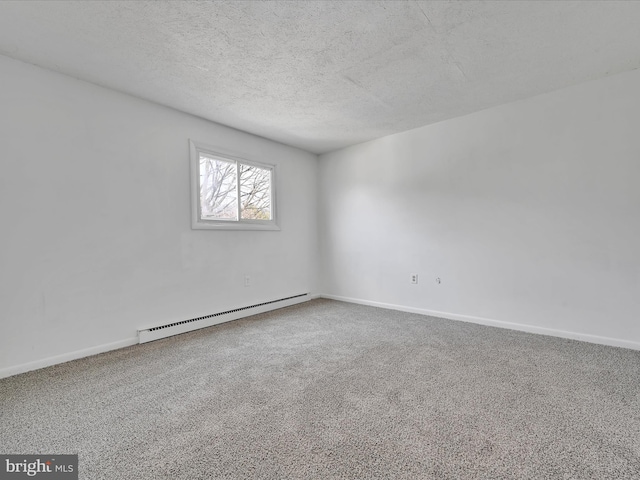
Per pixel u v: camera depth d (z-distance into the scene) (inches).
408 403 63.5
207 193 128.6
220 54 80.4
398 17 67.3
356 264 163.6
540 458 47.3
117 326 99.1
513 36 74.5
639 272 90.7
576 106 99.6
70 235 89.8
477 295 122.3
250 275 142.2
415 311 140.9
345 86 98.8
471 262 123.4
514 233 112.8
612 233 94.5
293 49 78.7
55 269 87.0
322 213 179.3
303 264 171.0
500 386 70.2
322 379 75.2
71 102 90.3
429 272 135.8
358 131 141.7
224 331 116.2
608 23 69.9
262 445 51.1
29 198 82.9
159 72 89.0
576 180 100.1
